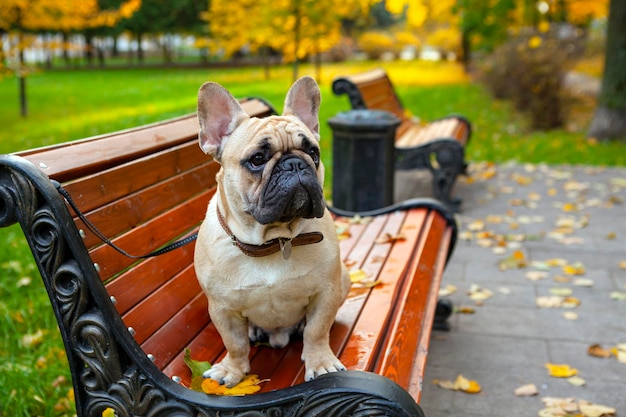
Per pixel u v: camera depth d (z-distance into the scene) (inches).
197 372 88.6
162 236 105.7
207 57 1614.2
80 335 80.6
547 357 152.2
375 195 227.9
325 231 87.9
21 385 131.3
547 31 510.9
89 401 83.8
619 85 415.2
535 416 128.3
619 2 406.3
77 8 505.7
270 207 76.5
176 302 101.8
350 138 225.1
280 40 695.7
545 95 470.9
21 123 509.4
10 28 496.1
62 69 1348.4
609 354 151.7
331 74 1018.7
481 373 145.6
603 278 199.6
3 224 77.7
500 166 364.2
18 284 183.9
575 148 402.3
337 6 682.2
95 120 516.1
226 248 83.7
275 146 79.4
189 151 123.0
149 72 1227.2
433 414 129.6
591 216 266.2
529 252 223.9
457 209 274.8
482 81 634.8
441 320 166.7
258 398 78.7
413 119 371.6
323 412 76.4
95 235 87.7
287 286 84.6
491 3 583.8
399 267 133.7
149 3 1429.6
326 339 91.9
